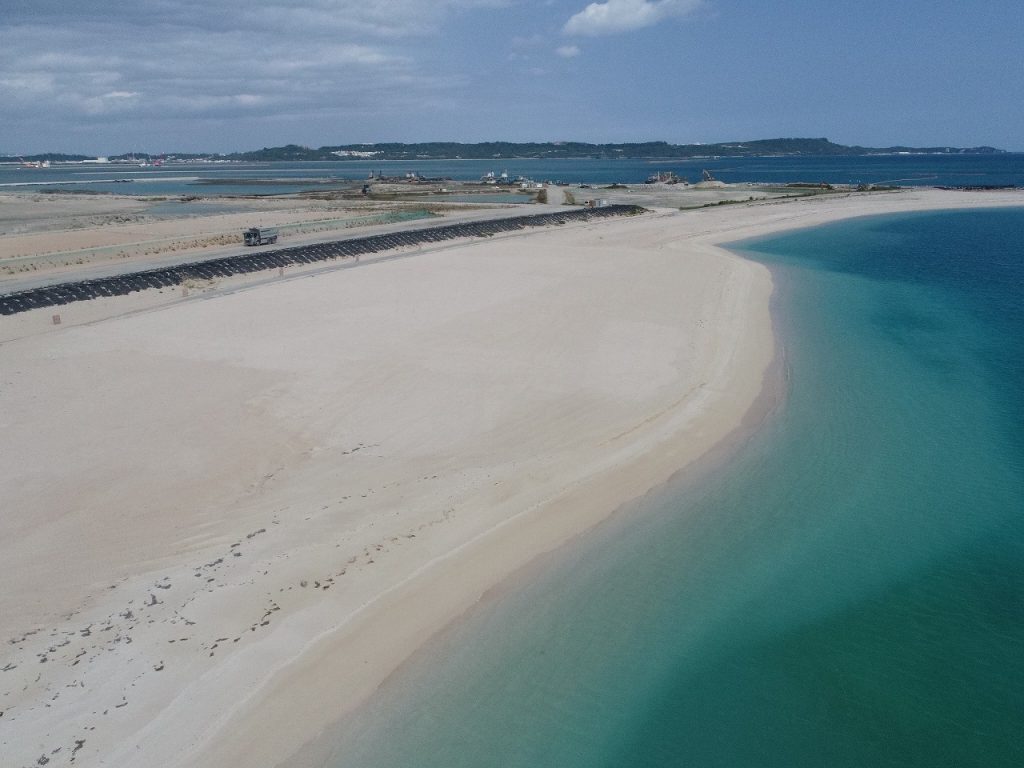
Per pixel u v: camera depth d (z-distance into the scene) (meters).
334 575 17.30
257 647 14.81
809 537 20.39
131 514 20.42
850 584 18.42
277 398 28.91
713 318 42.56
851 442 26.44
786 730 13.92
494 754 13.06
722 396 30.28
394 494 21.45
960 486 23.34
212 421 26.73
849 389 31.88
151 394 29.19
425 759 12.86
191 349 34.81
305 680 14.12
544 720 13.88
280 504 20.94
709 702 14.53
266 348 35.06
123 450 24.33
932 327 42.88
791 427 27.67
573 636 16.12
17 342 35.84
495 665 15.14
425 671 14.80
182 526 19.78
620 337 37.75
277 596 16.42
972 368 35.06
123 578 17.39
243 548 18.47
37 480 22.25
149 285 47.69
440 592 17.06
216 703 13.39
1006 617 17.28
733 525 20.88
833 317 45.03
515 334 37.91
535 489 21.98
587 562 18.78
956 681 15.25
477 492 21.59
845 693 14.88
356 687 14.18
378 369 32.31
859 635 16.59
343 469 23.27
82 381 30.55
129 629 15.29
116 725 12.77
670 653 15.81
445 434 26.02
